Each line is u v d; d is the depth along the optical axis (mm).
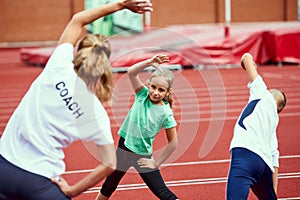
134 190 10430
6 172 5887
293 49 31578
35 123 5965
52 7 48219
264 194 7668
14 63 37844
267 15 50438
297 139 14438
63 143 6004
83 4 48156
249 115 7750
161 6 48625
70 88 5977
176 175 11375
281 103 7969
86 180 5898
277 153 7711
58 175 5988
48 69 6094
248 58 8344
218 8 49594
